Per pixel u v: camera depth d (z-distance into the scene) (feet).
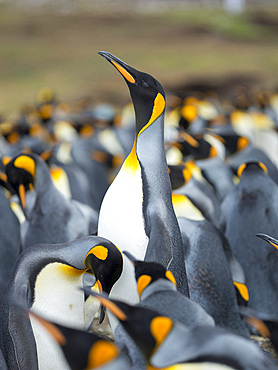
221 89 146.20
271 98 97.60
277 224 32.45
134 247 26.20
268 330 18.38
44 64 167.32
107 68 162.91
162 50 183.01
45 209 33.06
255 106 99.30
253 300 32.68
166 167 27.96
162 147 27.99
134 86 27.25
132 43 192.44
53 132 80.94
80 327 24.76
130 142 81.15
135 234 26.17
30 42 189.37
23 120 88.53
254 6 248.32
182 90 144.97
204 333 15.94
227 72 153.99
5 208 31.73
